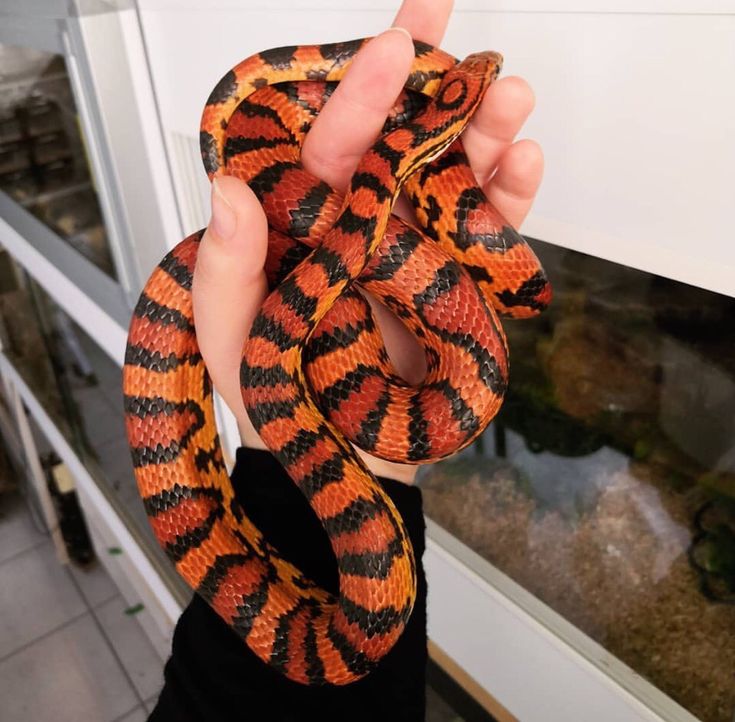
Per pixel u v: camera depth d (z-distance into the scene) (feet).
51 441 2.20
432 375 0.62
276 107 0.69
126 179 1.22
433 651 1.24
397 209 0.70
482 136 0.64
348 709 0.56
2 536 2.48
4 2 1.23
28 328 2.17
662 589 0.98
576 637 0.99
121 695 1.96
